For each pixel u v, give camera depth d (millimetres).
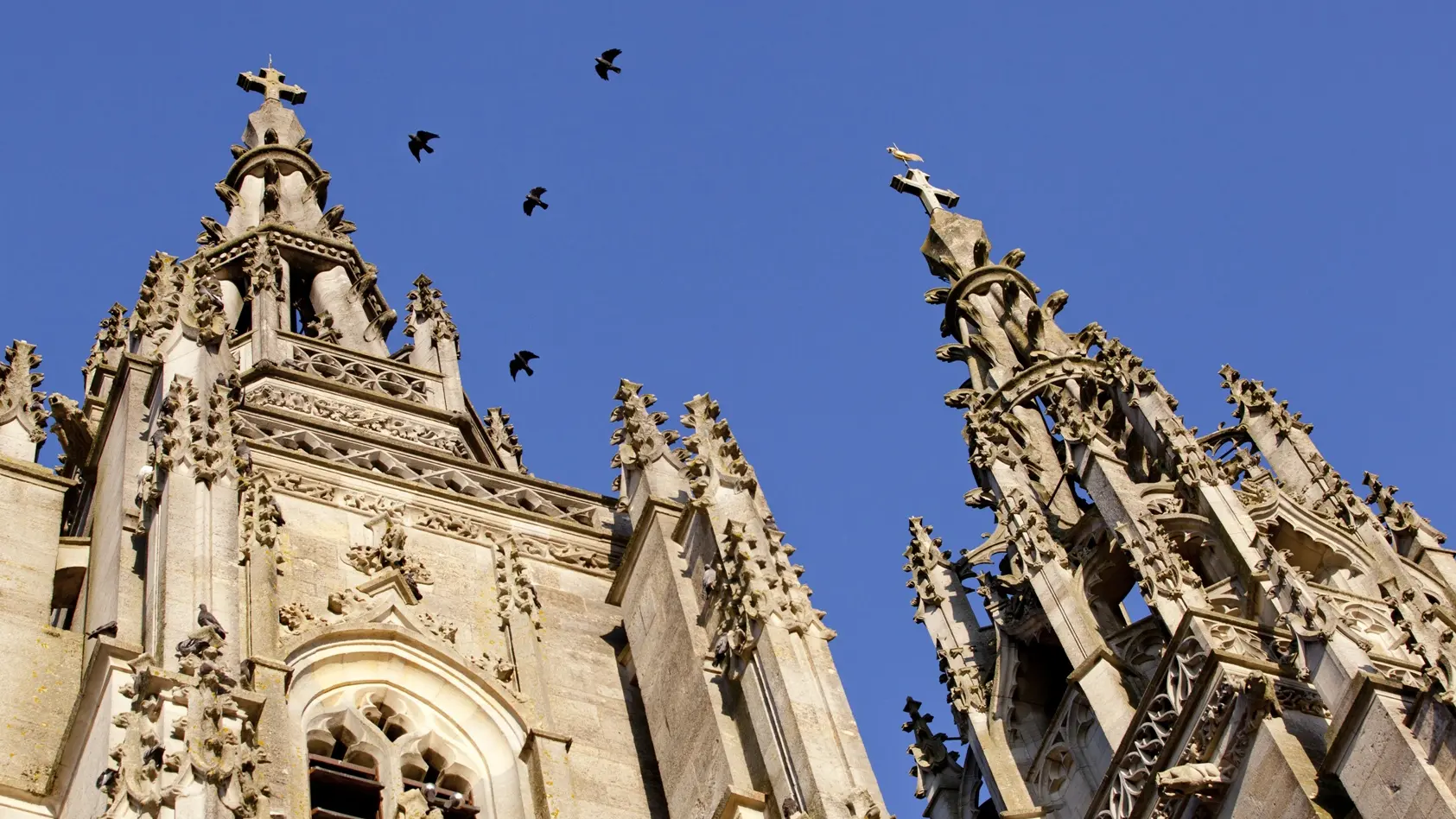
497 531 40375
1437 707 36219
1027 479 51125
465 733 35562
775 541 36438
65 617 36312
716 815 32750
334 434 41750
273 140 63906
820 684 33438
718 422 39219
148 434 36188
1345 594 43688
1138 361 51031
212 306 39938
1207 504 45688
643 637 37562
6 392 40281
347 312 56062
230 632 30562
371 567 37969
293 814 31719
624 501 42156
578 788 34750
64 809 30078
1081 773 44312
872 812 30797
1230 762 39344
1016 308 57500
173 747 27031
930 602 50531
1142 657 44344
